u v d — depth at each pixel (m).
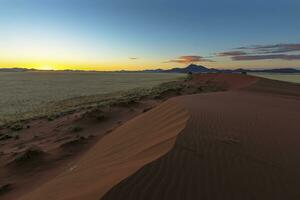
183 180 6.19
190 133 9.81
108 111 25.39
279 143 9.79
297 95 41.44
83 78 132.25
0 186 11.67
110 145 13.71
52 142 18.44
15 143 19.80
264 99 25.64
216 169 6.92
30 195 9.30
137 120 17.83
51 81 108.56
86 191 6.52
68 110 33.38
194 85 57.94
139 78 137.62
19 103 47.38
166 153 7.58
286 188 6.38
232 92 32.75
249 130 11.20
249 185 6.34
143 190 5.71
